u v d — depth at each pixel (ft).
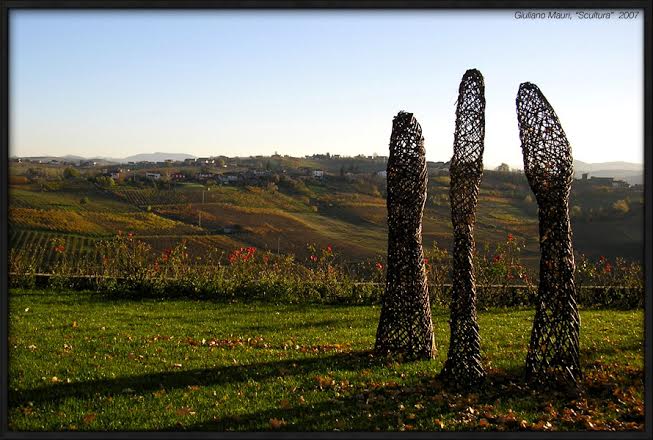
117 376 21.86
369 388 20.44
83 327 30.45
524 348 26.99
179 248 45.73
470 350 20.95
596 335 29.60
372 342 28.07
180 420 17.57
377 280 43.75
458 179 21.27
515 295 41.57
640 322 33.71
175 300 40.57
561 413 18.17
